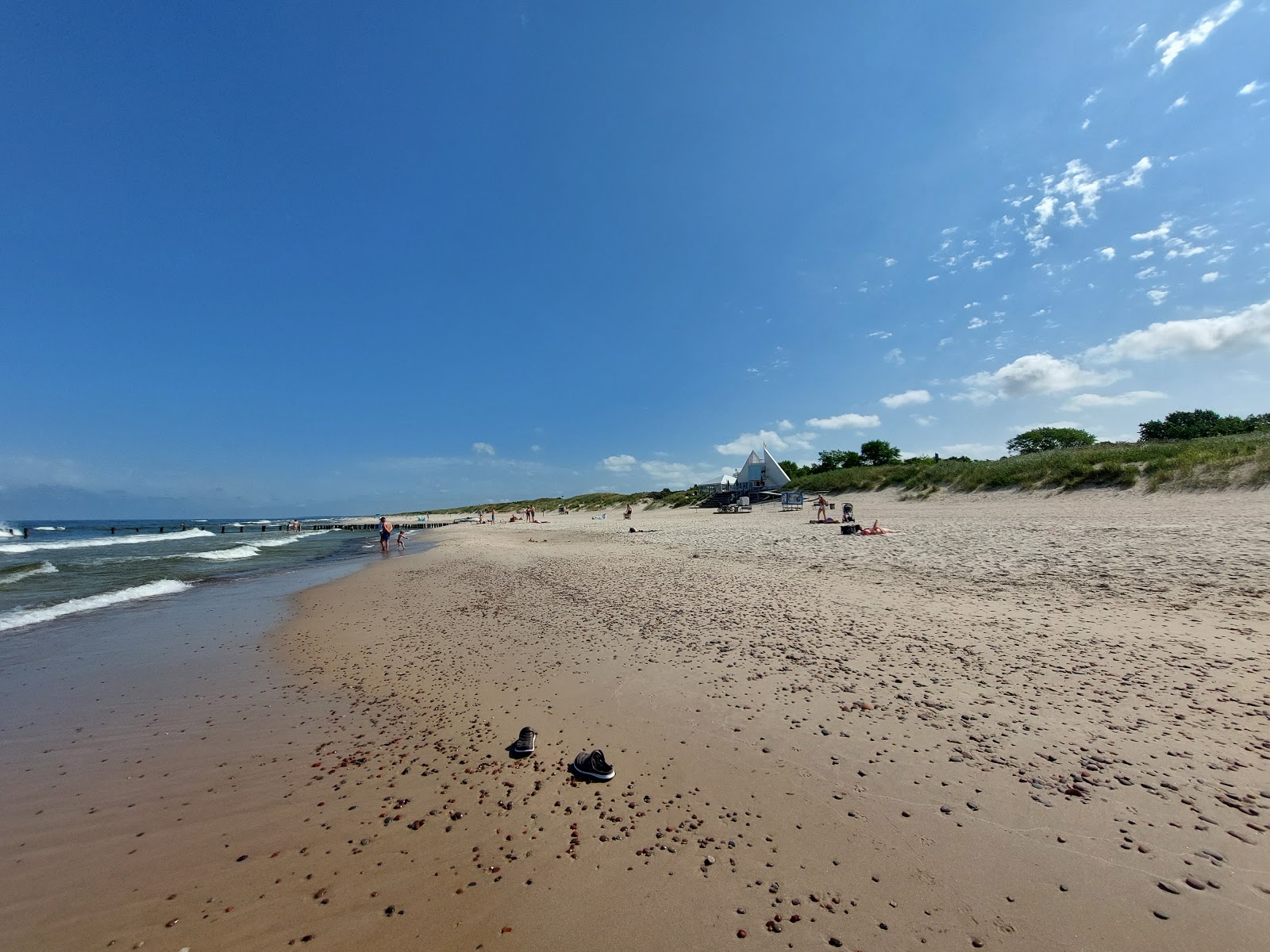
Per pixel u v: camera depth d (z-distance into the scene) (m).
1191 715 5.31
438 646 9.63
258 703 7.18
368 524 102.06
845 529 23.09
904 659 7.35
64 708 7.11
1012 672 6.66
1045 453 40.38
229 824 4.40
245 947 3.10
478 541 36.88
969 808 4.09
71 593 16.62
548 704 6.58
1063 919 3.03
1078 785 4.29
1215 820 3.77
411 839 4.09
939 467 41.72
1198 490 23.27
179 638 10.78
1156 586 9.91
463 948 3.03
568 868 3.67
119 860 3.98
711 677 7.12
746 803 4.32
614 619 10.73
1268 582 9.45
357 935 3.16
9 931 3.31
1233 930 2.88
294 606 14.15
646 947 2.98
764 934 3.03
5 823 4.52
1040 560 13.14
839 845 3.76
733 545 22.61
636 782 4.73
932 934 2.98
